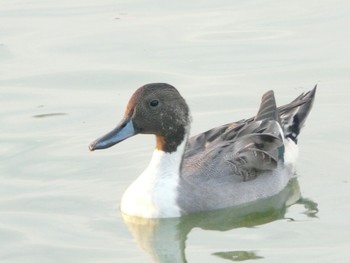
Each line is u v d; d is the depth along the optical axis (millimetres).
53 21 21875
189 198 15023
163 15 22062
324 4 22266
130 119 14891
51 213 15188
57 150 17141
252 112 18062
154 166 15094
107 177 16281
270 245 14125
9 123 18109
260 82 19203
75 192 15820
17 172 16469
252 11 22188
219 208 15180
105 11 22312
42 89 19281
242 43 20719
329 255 13602
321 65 19688
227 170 15453
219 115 18047
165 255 14016
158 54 20406
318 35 20844
